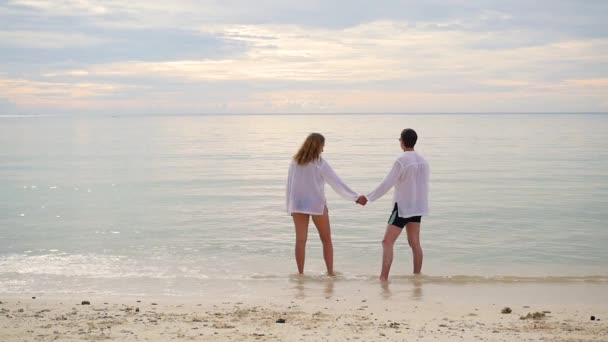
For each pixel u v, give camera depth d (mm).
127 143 48281
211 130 88500
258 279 7406
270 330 4840
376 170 24016
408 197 7445
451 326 5035
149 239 10055
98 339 4531
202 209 13625
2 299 6207
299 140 55281
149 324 5043
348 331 4820
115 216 12500
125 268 7988
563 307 5918
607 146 40312
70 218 12172
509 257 8773
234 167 25797
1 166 25203
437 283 7180
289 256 8891
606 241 9852
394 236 7512
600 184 18016
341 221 11883
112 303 6020
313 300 6242
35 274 7582
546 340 4551
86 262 8336
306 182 7598
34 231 10711
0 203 14391
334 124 133500
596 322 5227
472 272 7871
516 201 14500
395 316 5453
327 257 7742
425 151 36344
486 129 86000
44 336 4621
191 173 22812
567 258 8703
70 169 23984
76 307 5793
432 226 11258
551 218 12039
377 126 112250
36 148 40062
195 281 7250
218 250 9250
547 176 20562
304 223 7719
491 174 21547
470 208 13430
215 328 4902
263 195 16281
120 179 20312
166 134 71000
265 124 135625
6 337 4590
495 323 5164
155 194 16391
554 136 59062
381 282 7242
